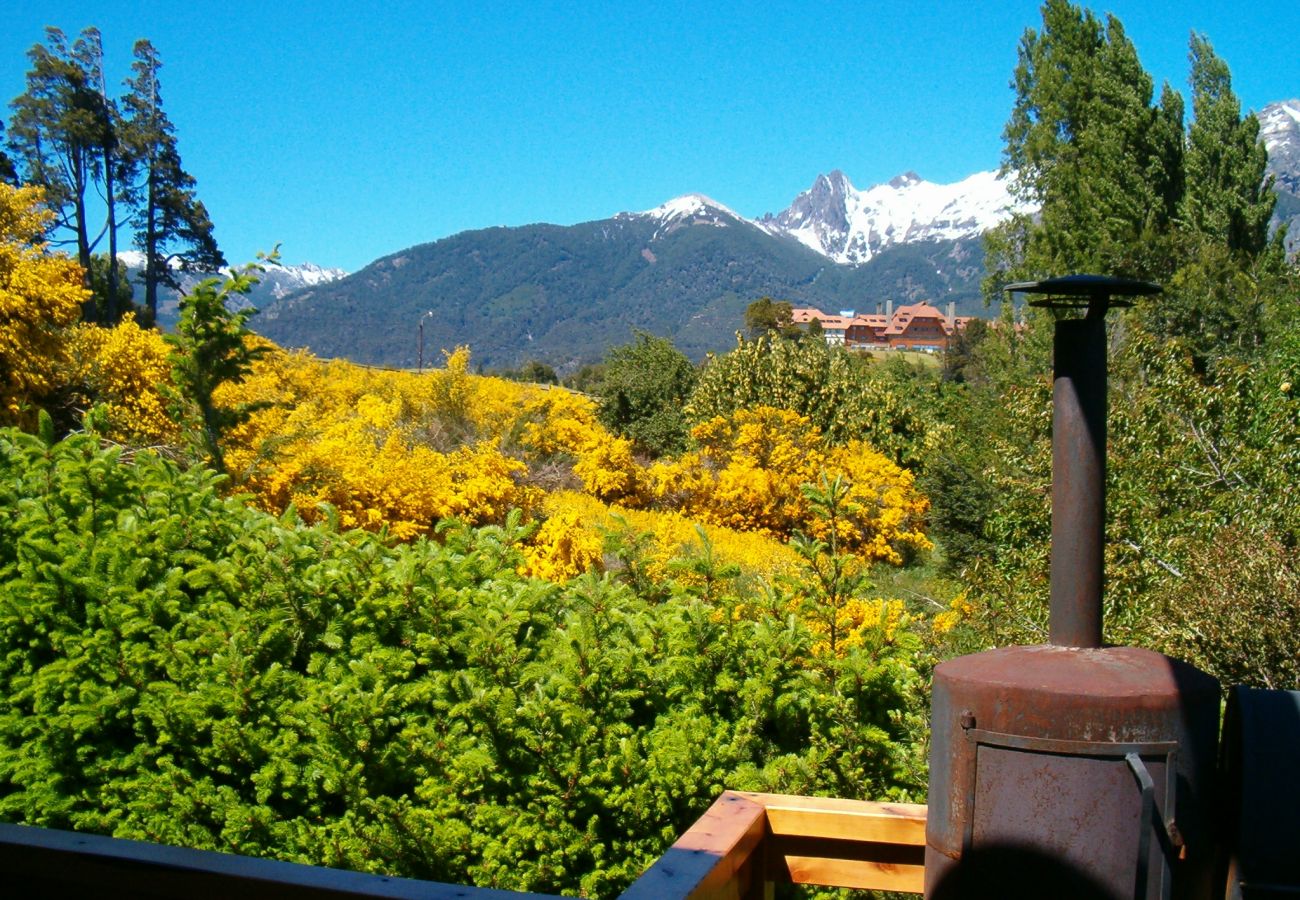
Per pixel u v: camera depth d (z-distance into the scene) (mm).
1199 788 1978
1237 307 20062
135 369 14289
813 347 20594
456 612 3383
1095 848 1925
